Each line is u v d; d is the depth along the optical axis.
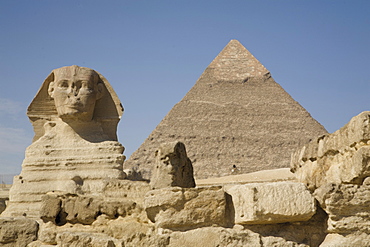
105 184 24.78
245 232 19.86
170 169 21.80
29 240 24.95
